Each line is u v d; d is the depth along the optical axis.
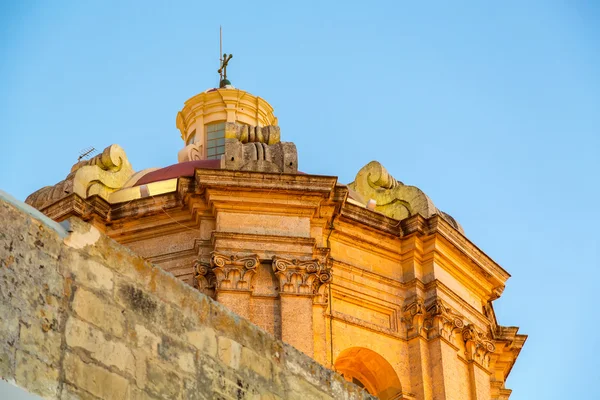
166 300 31.09
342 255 81.25
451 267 84.44
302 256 77.81
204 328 31.84
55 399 27.67
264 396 32.72
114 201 82.25
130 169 86.06
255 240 77.50
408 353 81.00
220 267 76.19
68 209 79.12
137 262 30.73
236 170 77.88
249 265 76.44
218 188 77.94
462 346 83.56
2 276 27.64
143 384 29.73
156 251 79.25
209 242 77.94
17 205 28.53
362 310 80.94
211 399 31.22
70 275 29.11
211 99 99.25
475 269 85.75
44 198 83.00
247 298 75.88
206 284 76.56
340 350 78.62
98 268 29.78
